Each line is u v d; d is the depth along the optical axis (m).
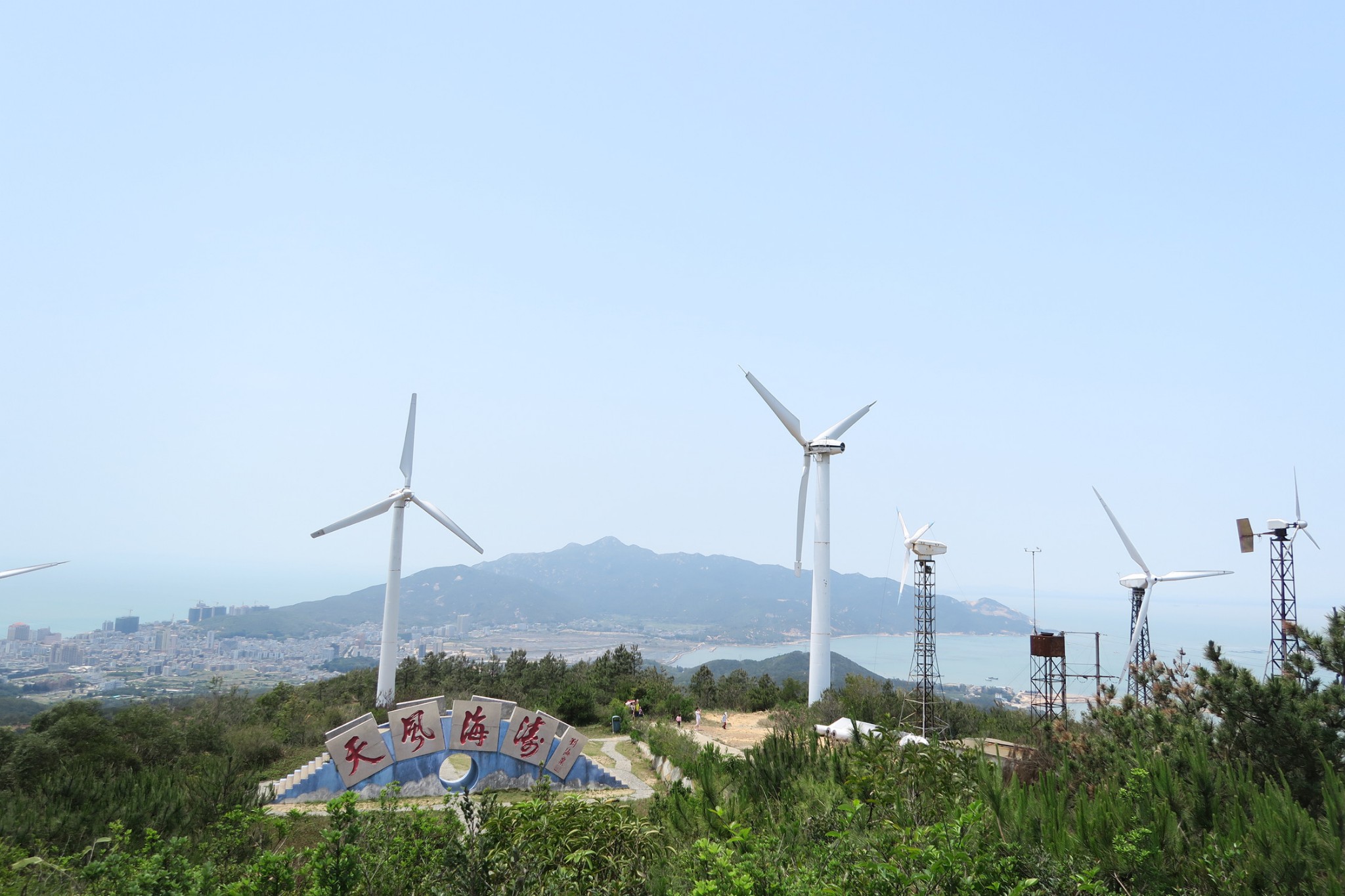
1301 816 15.64
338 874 13.98
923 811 17.03
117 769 36.78
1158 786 17.92
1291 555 52.91
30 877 18.36
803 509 72.94
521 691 76.38
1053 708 47.25
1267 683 21.30
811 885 13.75
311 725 52.66
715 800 22.86
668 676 84.94
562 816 17.81
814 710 57.59
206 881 15.17
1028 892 13.13
